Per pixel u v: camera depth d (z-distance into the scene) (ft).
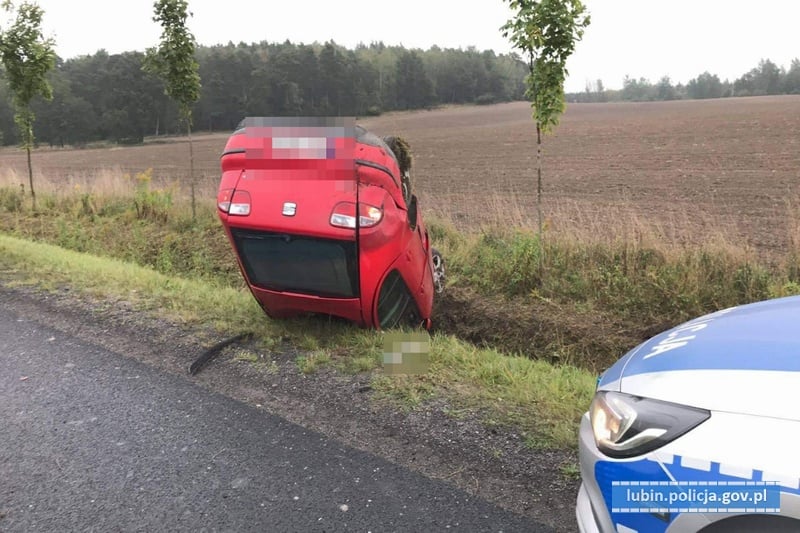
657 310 23.76
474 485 10.50
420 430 12.25
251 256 16.47
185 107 42.65
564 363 20.67
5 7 46.78
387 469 11.06
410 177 19.17
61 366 15.97
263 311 19.34
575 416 12.46
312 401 13.74
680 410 6.68
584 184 67.15
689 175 69.92
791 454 5.81
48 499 10.43
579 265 27.09
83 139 276.82
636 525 6.72
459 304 25.48
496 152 120.78
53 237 41.27
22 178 63.77
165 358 16.38
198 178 92.68
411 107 331.77
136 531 9.59
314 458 11.49
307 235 15.39
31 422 13.06
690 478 6.29
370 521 9.69
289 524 9.68
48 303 21.26
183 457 11.62
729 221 36.63
